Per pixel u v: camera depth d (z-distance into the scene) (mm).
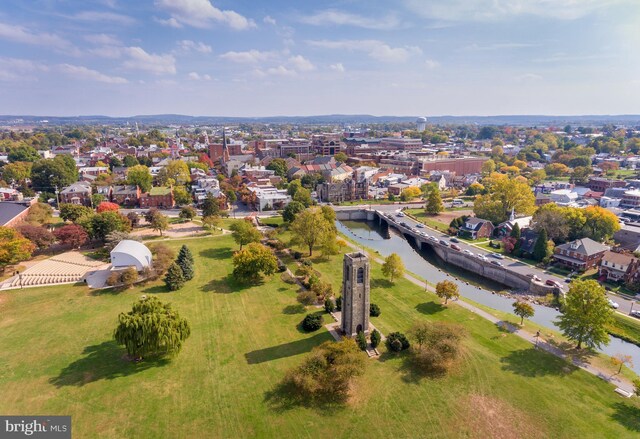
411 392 73000
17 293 110375
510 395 72438
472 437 63250
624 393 72812
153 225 167250
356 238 196750
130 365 79750
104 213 152375
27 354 82562
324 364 74375
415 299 112750
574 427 65188
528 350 86688
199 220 194875
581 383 75875
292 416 66938
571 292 88188
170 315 82312
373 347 86250
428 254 174125
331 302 102500
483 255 152500
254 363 80938
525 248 152875
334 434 63344
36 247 138000
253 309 104625
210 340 89438
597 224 156625
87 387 72938
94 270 127438
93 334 90750
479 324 98125
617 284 122875
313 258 148000
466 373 78312
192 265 126438
